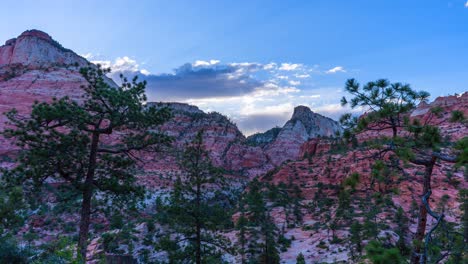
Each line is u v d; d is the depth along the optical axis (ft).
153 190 406.41
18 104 564.71
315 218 291.58
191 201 95.55
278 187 387.14
